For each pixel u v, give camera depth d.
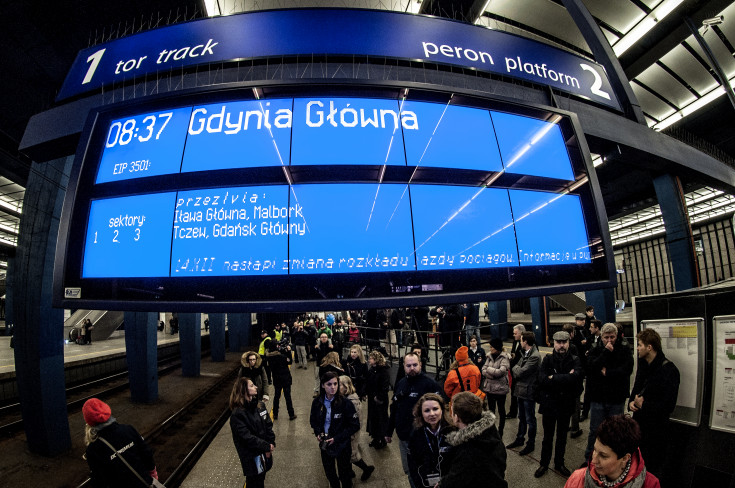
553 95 3.59
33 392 5.97
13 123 13.22
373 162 2.59
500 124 2.88
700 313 3.16
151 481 2.77
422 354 8.09
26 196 6.20
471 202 2.62
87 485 4.93
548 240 2.68
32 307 5.97
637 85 13.38
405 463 3.32
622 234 33.44
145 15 8.27
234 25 3.19
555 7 9.82
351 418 3.62
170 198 2.53
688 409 3.10
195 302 2.31
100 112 2.80
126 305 2.36
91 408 2.71
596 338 5.52
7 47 9.73
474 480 1.94
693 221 27.88
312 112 2.68
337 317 17.34
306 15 3.18
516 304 27.89
